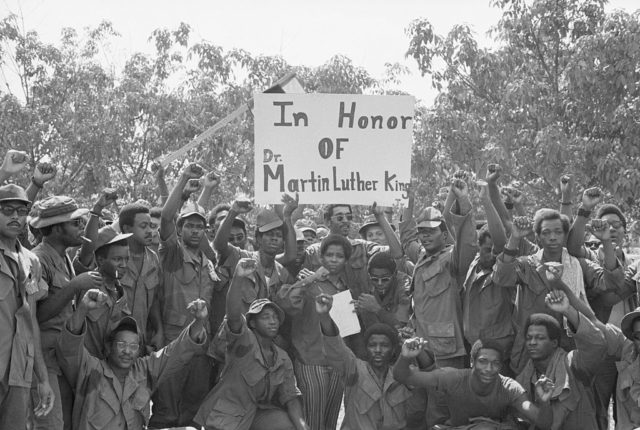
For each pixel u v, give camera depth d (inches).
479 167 622.8
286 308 348.2
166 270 350.3
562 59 631.2
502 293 342.6
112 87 792.3
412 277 359.3
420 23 645.3
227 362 336.5
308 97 346.9
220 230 352.5
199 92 772.0
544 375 322.7
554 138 595.2
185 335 319.6
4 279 280.8
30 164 759.1
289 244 358.9
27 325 286.5
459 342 348.8
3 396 282.4
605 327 313.1
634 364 310.8
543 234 328.2
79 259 329.1
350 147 348.5
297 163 347.9
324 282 357.4
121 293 329.7
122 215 341.7
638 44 587.5
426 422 342.6
